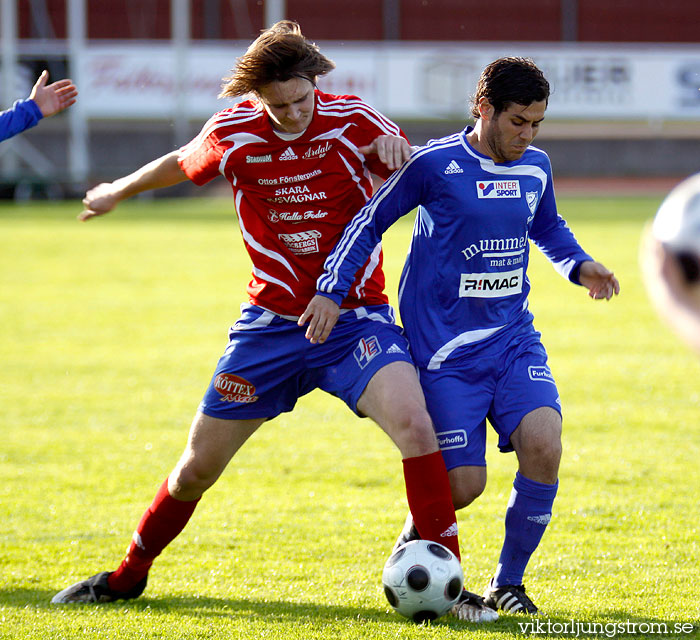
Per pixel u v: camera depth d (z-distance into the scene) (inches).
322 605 513.3
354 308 509.7
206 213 3198.8
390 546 615.2
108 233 2630.4
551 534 629.9
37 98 520.7
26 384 1127.6
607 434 897.5
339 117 496.7
